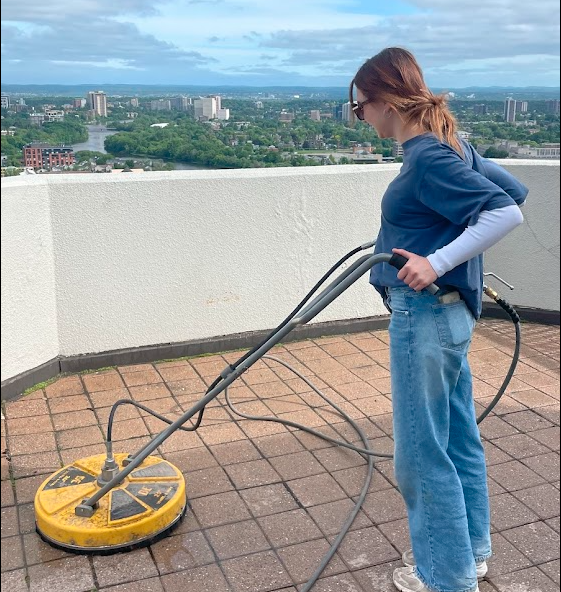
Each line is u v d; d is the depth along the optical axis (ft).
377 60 7.40
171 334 15.42
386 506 10.32
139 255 14.67
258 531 9.69
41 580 8.66
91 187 13.91
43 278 13.83
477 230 6.73
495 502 10.47
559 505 10.43
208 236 15.20
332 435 12.41
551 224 17.67
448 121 7.23
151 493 9.78
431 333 7.41
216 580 8.73
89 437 12.08
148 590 8.53
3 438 11.96
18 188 12.99
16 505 10.14
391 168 16.60
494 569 9.04
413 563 8.87
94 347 14.76
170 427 9.07
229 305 15.83
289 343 16.66
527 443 12.21
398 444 7.93
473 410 8.57
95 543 9.05
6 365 13.32
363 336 17.22
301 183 15.76
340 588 8.64
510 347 16.65
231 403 13.52
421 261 6.90
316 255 16.40
